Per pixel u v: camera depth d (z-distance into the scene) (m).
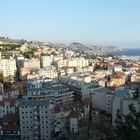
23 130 183.12
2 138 182.50
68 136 184.50
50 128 183.25
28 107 181.62
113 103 193.25
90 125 199.50
